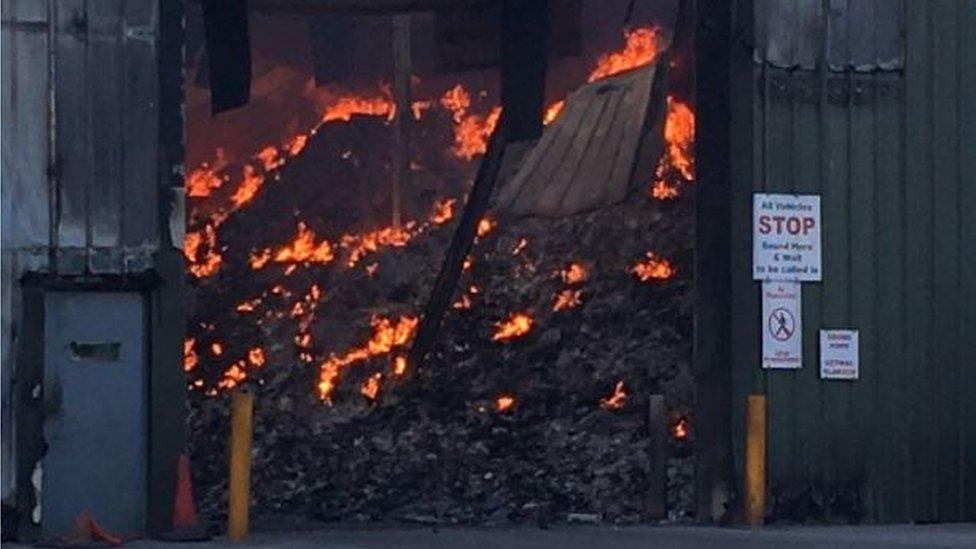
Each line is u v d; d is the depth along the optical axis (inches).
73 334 658.8
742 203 723.4
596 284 1048.2
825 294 733.9
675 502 795.4
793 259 728.3
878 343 740.0
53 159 655.1
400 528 724.7
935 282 748.0
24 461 649.6
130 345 666.2
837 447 733.9
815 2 735.7
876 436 738.8
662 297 1021.8
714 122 728.3
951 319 749.9
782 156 729.0
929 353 746.8
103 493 660.7
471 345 1028.5
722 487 725.3
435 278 1101.1
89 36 660.7
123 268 661.9
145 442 666.8
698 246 732.0
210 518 782.5
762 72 727.1
